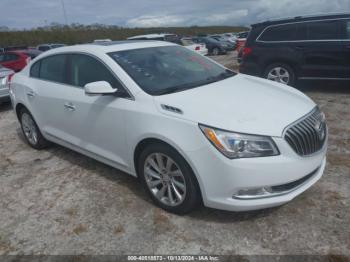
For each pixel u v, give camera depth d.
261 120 2.62
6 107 8.21
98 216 3.08
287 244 2.53
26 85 4.57
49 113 4.19
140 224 2.91
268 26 7.22
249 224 2.79
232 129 2.51
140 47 3.83
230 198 2.58
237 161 2.46
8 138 5.64
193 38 24.91
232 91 3.20
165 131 2.75
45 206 3.33
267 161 2.47
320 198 3.07
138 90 3.11
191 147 2.61
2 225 3.08
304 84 7.94
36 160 4.54
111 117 3.25
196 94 3.06
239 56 8.07
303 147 2.67
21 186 3.81
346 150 4.09
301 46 6.86
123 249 2.62
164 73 3.47
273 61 7.27
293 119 2.72
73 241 2.77
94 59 3.58
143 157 3.05
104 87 3.08
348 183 3.30
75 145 3.95
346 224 2.70
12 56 13.11
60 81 4.03
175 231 2.78
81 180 3.81
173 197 2.97
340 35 6.52
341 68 6.62
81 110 3.61
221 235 2.69
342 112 5.59
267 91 3.30
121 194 3.43
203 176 2.61
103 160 3.64
